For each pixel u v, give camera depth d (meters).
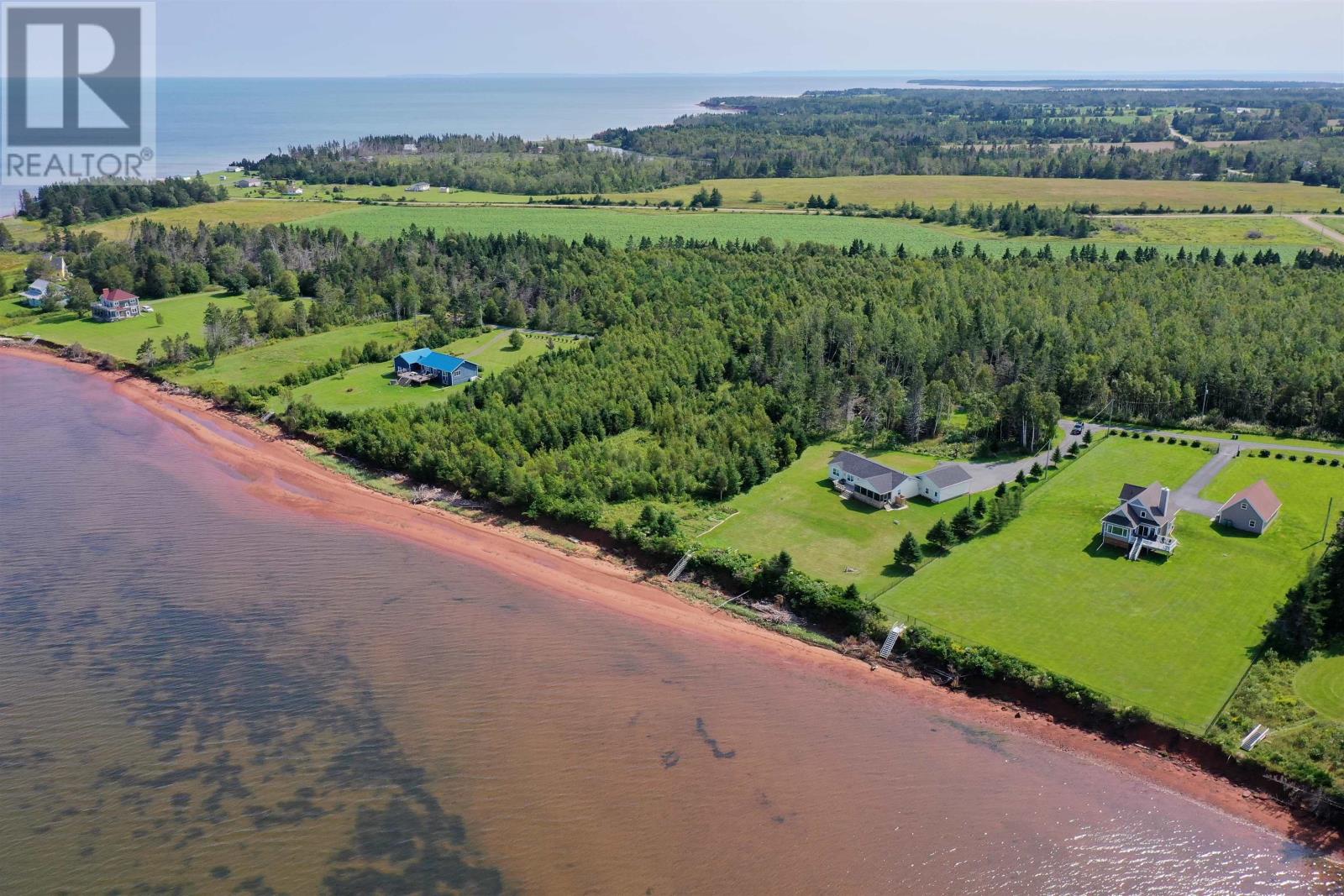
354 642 82.19
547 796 64.44
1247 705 70.06
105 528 103.44
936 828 62.06
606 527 99.69
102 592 89.75
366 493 113.50
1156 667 74.88
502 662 79.50
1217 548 92.56
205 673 77.50
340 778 65.81
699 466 110.69
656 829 61.78
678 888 57.16
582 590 91.25
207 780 65.50
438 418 126.06
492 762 67.56
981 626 80.75
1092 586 86.38
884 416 125.56
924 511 102.50
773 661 79.88
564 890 56.97
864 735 70.94
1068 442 121.19
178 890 56.66
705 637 83.31
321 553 98.81
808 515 102.31
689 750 69.12
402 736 70.12
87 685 75.44
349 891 56.69
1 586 90.38
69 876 57.53
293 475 118.44
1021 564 90.56
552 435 118.12
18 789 64.38
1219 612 81.81
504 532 103.19
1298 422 122.75
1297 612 76.00
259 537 102.19
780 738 70.50
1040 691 73.12
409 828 61.59
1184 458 114.62
